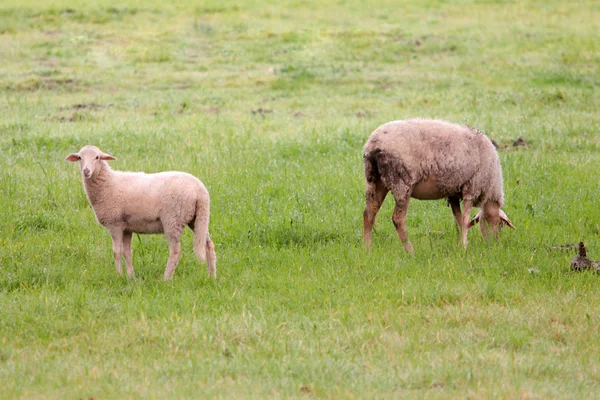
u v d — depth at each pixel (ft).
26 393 37.50
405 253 61.52
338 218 70.23
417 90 129.08
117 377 39.96
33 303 50.19
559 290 53.52
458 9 194.49
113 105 119.34
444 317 49.21
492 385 39.29
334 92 129.49
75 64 146.30
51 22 176.04
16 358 42.70
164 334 45.65
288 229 66.64
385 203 74.95
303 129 103.71
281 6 197.06
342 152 92.17
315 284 54.90
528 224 68.95
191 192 53.98
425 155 60.59
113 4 192.44
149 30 171.42
